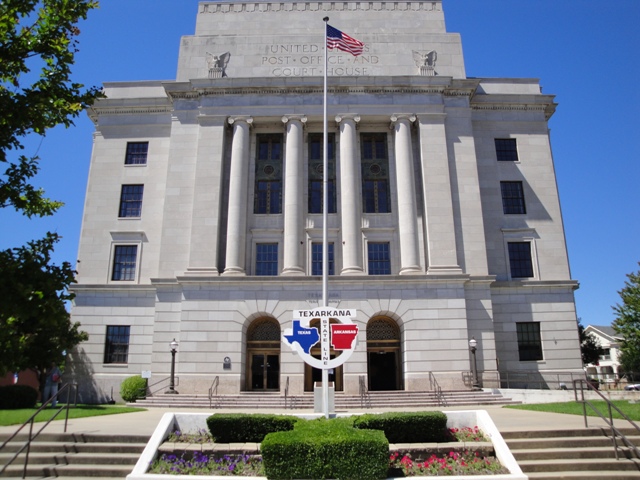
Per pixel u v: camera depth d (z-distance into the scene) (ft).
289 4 139.95
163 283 116.16
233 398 100.94
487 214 127.54
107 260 124.98
